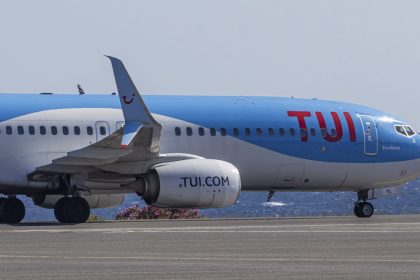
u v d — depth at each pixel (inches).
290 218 4343.0
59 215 3767.2
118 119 3939.5
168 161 3809.1
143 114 3604.8
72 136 3855.8
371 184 4475.9
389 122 4515.3
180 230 3184.1
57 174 3769.7
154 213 4909.0
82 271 1937.7
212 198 3747.5
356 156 4389.8
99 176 3777.1
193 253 2342.5
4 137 3764.8
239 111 4197.8
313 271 1956.2
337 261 2158.0
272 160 4220.0
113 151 3622.0
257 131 4192.9
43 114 3843.5
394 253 2358.5
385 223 3713.1
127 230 3174.2
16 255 2265.0
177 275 1876.2
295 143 4256.9
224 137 4124.0
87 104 3934.5
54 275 1866.4
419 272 1945.1
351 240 2758.4
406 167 4522.6
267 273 1916.8
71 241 2687.0
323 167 4323.3
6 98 3843.5
